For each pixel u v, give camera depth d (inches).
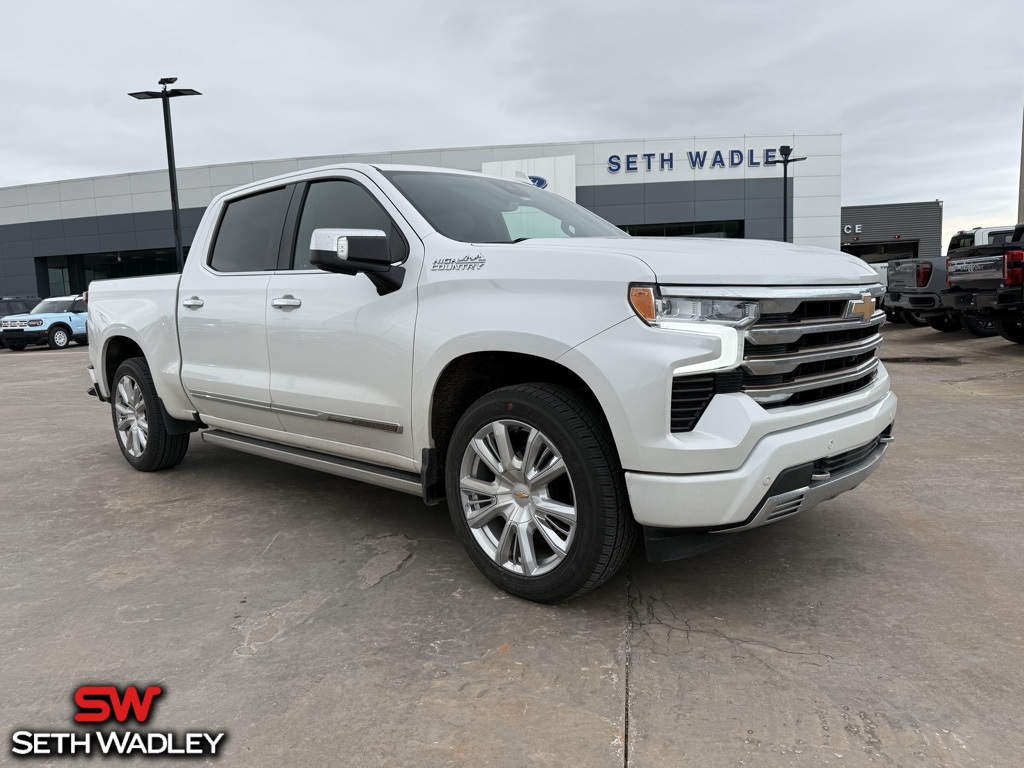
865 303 110.1
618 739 77.8
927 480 169.3
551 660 94.1
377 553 132.5
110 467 202.1
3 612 111.5
